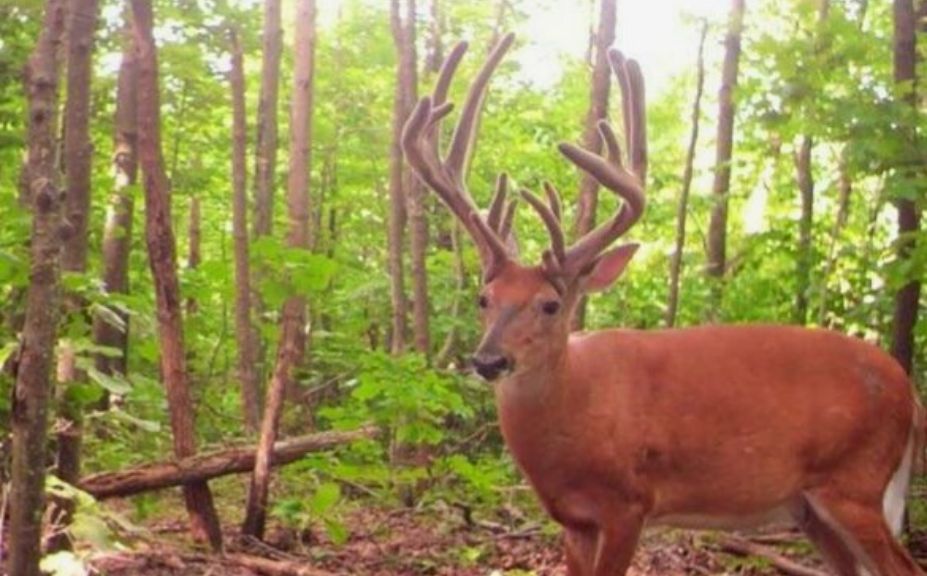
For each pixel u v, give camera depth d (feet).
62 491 18.80
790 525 23.13
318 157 65.62
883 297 33.47
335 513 30.40
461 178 20.49
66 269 22.49
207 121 56.80
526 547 27.99
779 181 48.70
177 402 25.68
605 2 34.37
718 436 20.88
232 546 26.30
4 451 19.33
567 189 56.75
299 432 42.04
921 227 33.27
